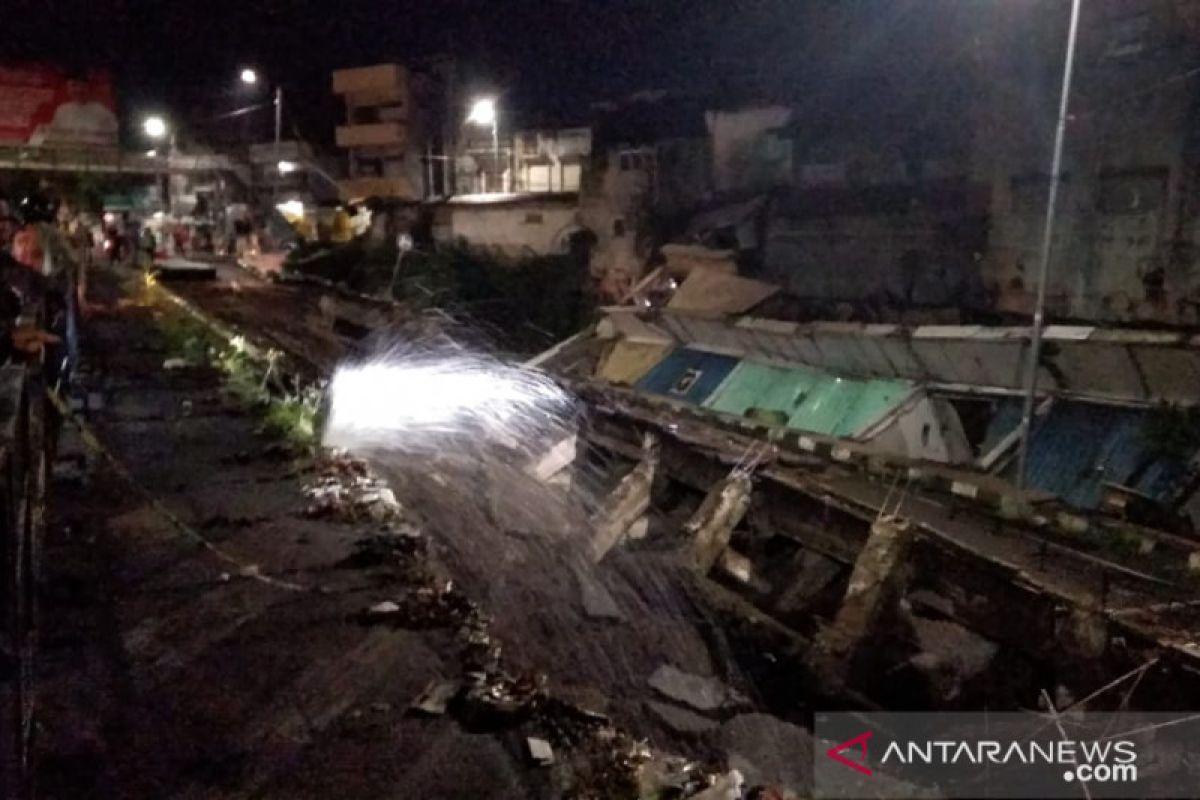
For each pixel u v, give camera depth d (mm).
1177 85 18141
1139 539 12469
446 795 4301
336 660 5449
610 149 32562
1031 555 12195
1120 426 15477
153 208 47188
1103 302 19625
